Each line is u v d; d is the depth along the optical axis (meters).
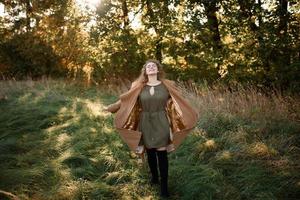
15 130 7.22
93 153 5.89
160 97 4.39
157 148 4.43
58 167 5.13
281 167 4.94
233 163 5.20
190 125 4.59
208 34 12.23
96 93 12.38
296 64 9.79
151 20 13.62
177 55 12.69
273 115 6.97
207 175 4.82
